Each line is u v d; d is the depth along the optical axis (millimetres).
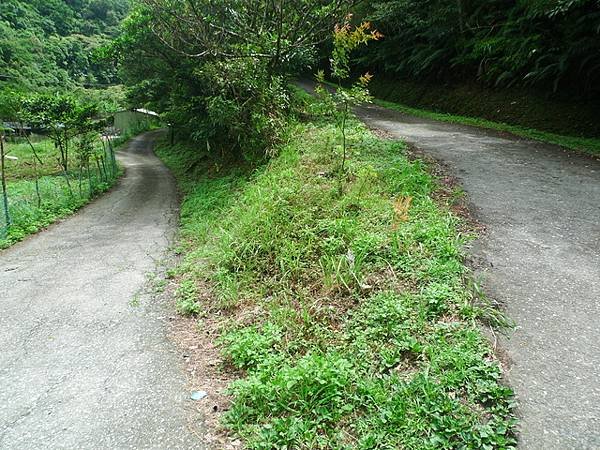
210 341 3527
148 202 10328
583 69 9328
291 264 4164
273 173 6781
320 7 10094
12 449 2402
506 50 11531
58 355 3379
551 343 2742
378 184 5414
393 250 3902
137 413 2672
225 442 2404
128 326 3830
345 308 3475
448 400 2320
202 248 5625
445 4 13984
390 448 2141
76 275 5223
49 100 12375
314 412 2453
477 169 6418
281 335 3305
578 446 2066
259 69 9531
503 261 3707
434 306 3152
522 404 2314
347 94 5664
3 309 4309
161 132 35375
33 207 8547
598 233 4148
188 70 12789
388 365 2723
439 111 13891
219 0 9820
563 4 8891
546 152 7508
